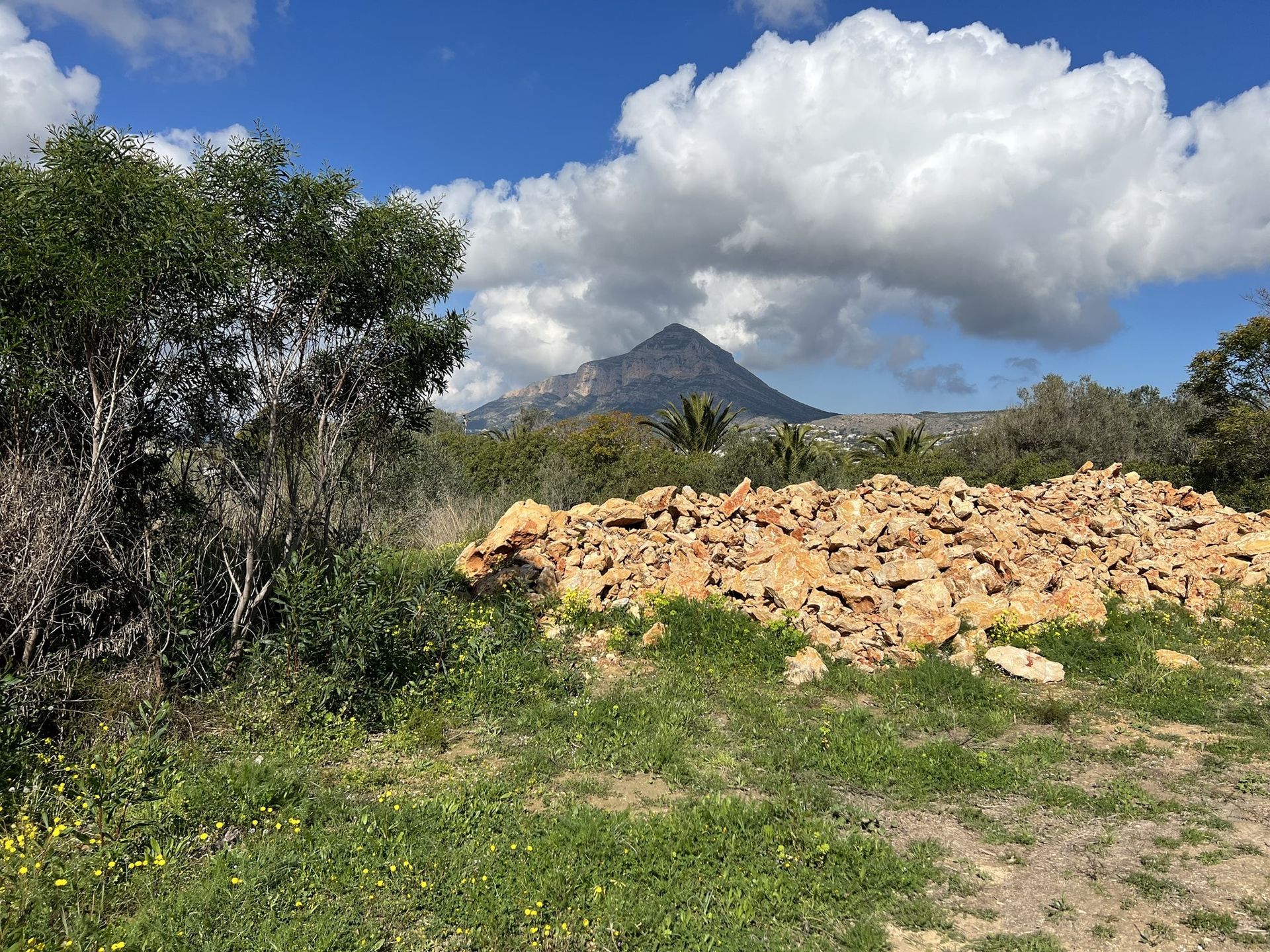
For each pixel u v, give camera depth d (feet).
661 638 28.37
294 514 23.81
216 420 22.67
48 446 19.56
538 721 21.57
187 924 11.57
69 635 19.85
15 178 19.81
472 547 34.96
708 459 84.12
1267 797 17.74
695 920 12.42
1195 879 14.07
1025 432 116.06
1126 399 116.88
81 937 11.07
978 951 12.04
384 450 27.12
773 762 19.30
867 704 24.11
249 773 15.90
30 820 14.05
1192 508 48.75
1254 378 86.48
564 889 12.92
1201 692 24.98
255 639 22.44
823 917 12.80
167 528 22.04
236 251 21.34
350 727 20.04
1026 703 23.88
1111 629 30.45
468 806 16.10
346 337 24.77
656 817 15.78
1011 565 34.73
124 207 19.62
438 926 12.00
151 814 14.52
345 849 13.85
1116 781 18.69
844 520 36.99
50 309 19.03
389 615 22.89
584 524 38.11
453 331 25.98
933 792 18.08
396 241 24.73
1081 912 13.10
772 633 28.63
